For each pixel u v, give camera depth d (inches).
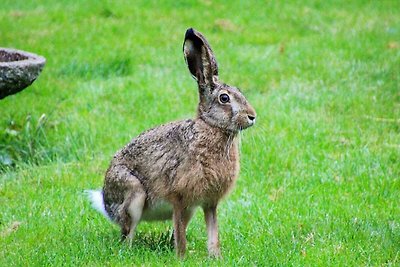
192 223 635.5
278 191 706.2
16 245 584.1
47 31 1243.2
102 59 1103.6
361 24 1315.2
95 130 844.0
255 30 1294.3
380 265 541.6
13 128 856.3
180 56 1146.0
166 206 556.1
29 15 1336.1
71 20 1317.7
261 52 1155.3
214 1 1465.3
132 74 1066.1
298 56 1123.3
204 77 533.3
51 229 616.4
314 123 868.0
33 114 883.4
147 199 562.3
